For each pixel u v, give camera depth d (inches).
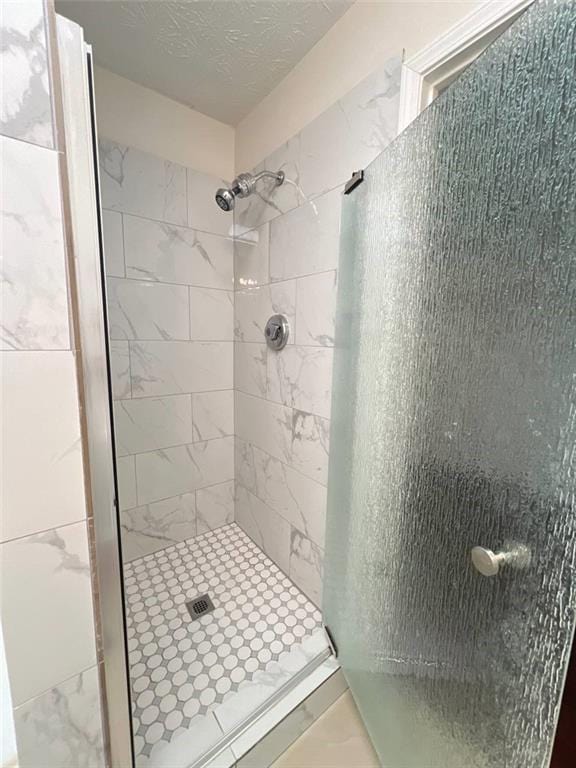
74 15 38.3
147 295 55.4
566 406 17.0
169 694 38.3
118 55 44.4
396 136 33.4
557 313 17.5
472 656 24.0
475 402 23.8
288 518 56.4
